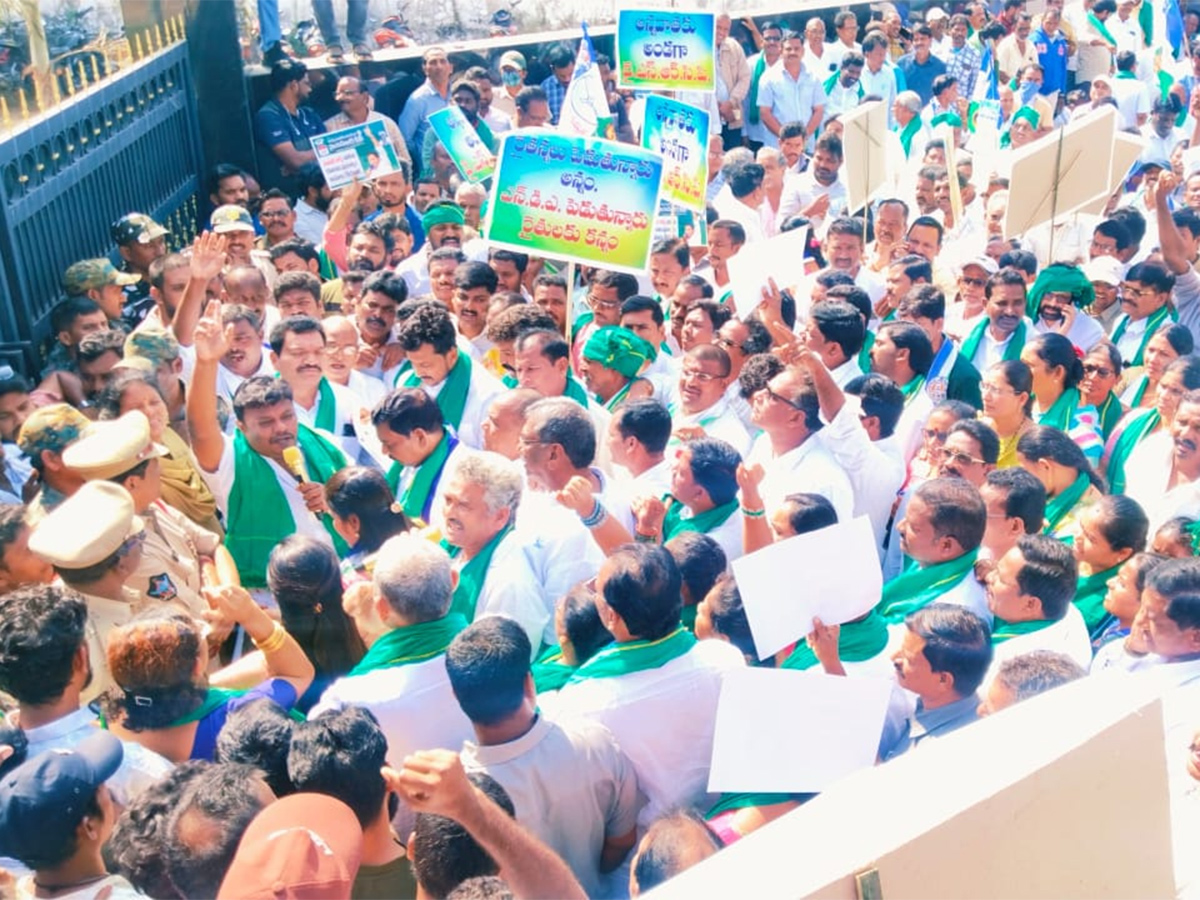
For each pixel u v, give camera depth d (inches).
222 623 152.4
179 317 221.8
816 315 224.4
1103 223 305.1
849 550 126.5
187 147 404.8
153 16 382.6
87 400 214.8
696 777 130.6
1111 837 62.7
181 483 181.3
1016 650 147.7
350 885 86.9
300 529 180.1
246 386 178.1
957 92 522.6
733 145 513.7
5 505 159.9
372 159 331.9
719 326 240.1
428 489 183.3
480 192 346.0
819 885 54.2
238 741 115.0
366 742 108.3
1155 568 140.6
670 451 194.1
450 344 213.6
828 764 109.2
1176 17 587.5
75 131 303.7
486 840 92.4
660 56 322.7
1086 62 595.5
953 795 58.5
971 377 245.8
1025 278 280.5
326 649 144.9
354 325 243.4
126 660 122.0
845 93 516.1
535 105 434.6
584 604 141.6
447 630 134.1
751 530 159.3
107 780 111.9
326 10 466.9
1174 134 489.4
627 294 253.3
